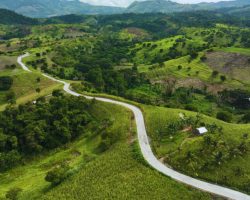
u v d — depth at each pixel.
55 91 155.25
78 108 136.75
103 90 180.25
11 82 177.25
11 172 105.38
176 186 82.12
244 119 143.12
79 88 166.25
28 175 102.88
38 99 148.00
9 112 130.62
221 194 78.75
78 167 95.62
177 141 101.62
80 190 83.75
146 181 84.69
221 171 86.56
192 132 105.38
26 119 125.19
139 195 79.94
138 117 124.94
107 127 120.25
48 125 123.56
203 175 85.88
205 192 79.44
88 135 122.94
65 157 110.31
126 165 92.75
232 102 186.12
